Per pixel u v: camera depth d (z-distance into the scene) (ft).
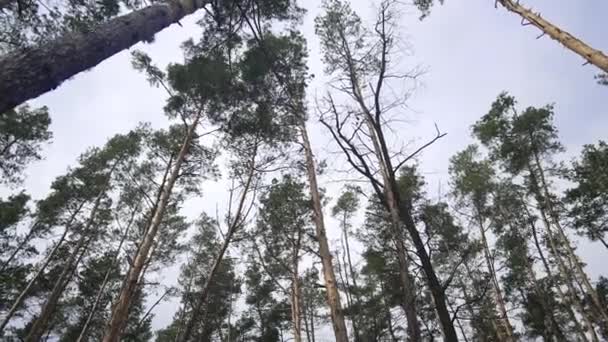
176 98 32.65
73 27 14.53
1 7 13.42
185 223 54.65
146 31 11.34
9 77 7.04
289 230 38.60
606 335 53.62
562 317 63.41
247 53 17.58
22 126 42.52
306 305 62.54
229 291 64.54
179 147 39.19
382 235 33.19
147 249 27.73
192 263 61.72
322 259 23.80
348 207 58.03
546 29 22.94
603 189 42.42
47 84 7.91
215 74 18.74
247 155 35.35
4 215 48.88
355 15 19.86
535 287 55.42
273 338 65.82
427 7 20.26
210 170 38.22
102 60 9.61
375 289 57.52
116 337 22.58
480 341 47.83
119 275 56.03
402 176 36.63
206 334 63.41
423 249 12.50
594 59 19.43
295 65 21.53
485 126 48.52
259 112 21.42
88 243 52.42
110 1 15.01
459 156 52.70
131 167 48.93
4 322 43.24
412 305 14.92
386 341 43.62
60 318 60.90
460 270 41.50
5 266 50.31
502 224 52.70
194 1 13.99
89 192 52.60
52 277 55.36
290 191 38.06
